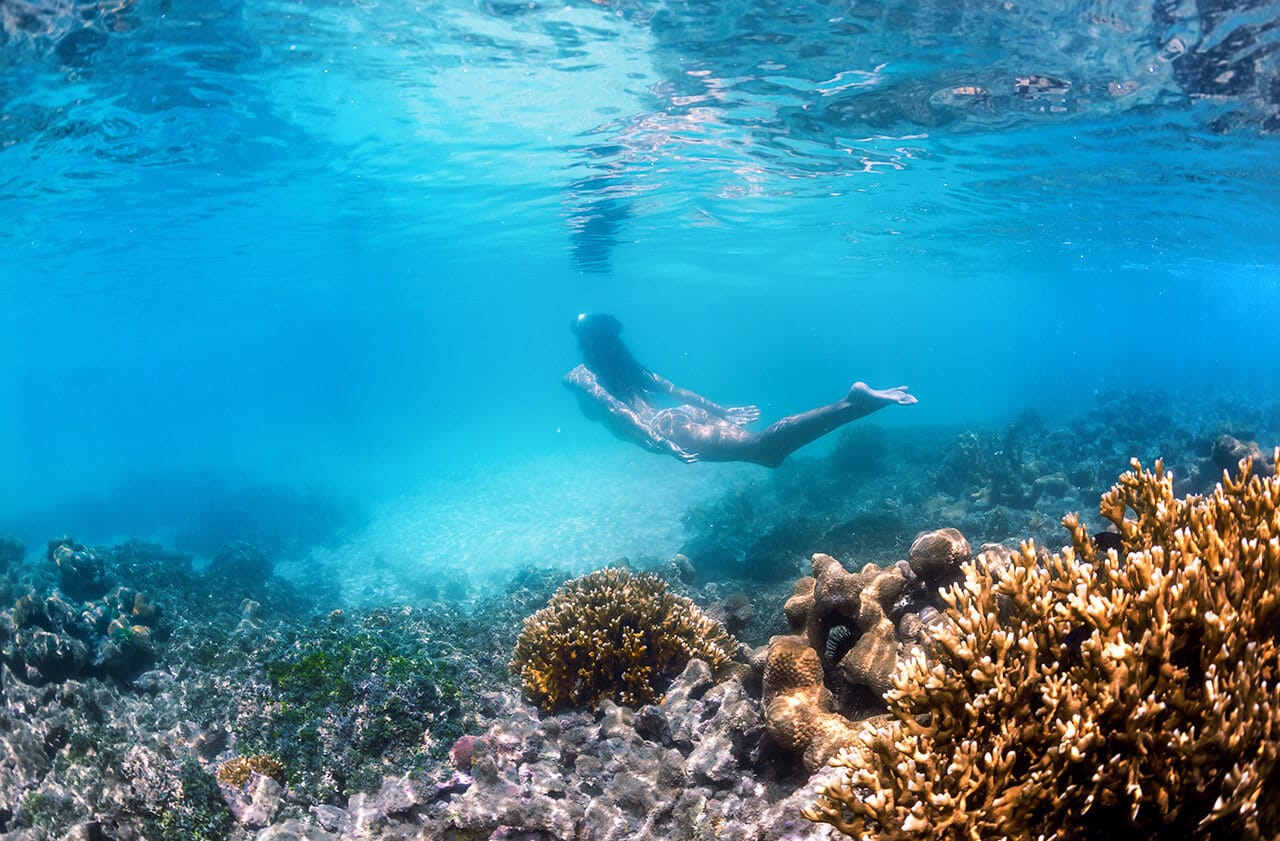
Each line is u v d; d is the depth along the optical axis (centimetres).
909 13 937
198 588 1703
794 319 15200
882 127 1455
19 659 999
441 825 555
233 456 6844
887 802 332
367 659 743
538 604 1222
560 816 541
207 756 727
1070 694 322
